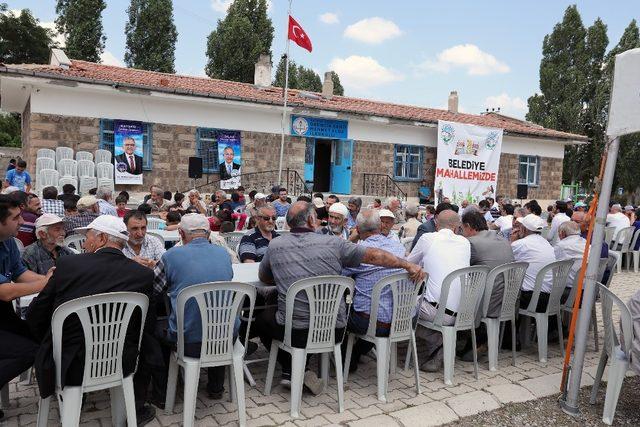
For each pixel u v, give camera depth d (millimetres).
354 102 20328
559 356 5426
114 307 3109
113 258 3299
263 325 4227
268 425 3674
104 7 31969
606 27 33438
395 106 21719
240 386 3598
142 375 3580
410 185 19312
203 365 3521
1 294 3398
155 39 32531
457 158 19172
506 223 9438
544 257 5340
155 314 3510
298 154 16906
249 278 4402
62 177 12531
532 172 22203
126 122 14055
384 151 18594
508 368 5027
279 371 4766
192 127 15047
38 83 12594
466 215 5477
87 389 3086
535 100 34750
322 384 4145
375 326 4199
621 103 3812
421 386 4504
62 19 31859
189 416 3438
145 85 13500
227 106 15461
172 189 14898
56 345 3014
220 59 33656
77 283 3148
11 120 40094
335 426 3691
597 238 3986
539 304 5262
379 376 4156
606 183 3934
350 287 3943
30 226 6137
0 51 32156
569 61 33906
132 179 14195
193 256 3746
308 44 14438
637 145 30750
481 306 4836
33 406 3846
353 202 9438
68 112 13383
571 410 4094
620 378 3949
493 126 21453
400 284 4207
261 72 19312
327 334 3930
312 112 16359
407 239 7547
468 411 4059
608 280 5891
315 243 4027
